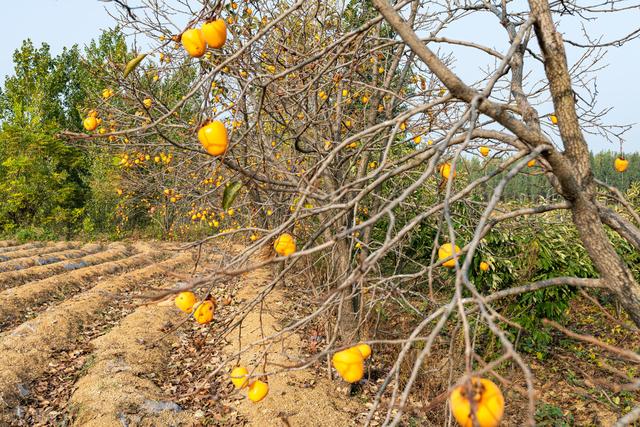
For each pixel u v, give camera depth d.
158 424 4.45
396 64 4.32
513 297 5.31
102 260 13.48
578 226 1.66
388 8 1.37
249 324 6.61
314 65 3.17
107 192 17.73
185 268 12.59
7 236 17.62
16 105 19.64
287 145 5.28
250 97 4.17
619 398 4.80
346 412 4.61
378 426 4.34
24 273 10.49
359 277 1.17
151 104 3.38
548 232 5.75
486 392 0.95
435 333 0.95
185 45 1.58
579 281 1.62
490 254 5.13
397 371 1.09
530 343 5.86
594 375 5.29
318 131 4.64
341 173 4.59
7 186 18.41
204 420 4.60
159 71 3.73
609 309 7.54
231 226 6.05
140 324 7.18
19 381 5.34
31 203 18.73
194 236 15.26
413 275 1.42
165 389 5.30
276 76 1.69
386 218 5.88
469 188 1.35
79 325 7.31
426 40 2.08
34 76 22.58
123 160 5.94
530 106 1.88
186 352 6.36
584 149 1.71
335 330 1.63
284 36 3.71
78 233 19.06
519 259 5.46
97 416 4.45
